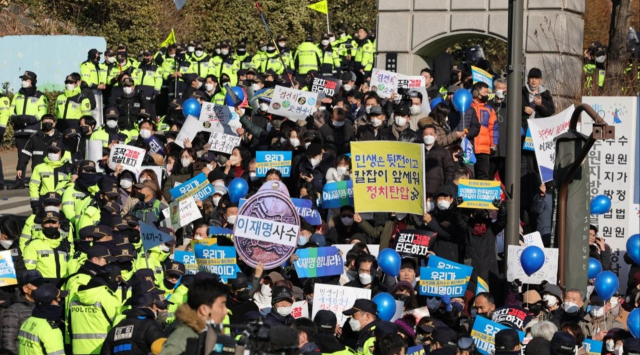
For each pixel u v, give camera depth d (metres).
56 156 24.97
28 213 27.86
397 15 32.56
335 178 21.22
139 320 13.05
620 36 32.03
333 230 20.75
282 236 17.47
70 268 17.27
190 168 24.45
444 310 17.33
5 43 47.34
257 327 9.63
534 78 23.59
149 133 26.11
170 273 17.75
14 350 14.94
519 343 13.76
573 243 18.62
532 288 18.66
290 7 53.88
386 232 20.25
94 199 20.38
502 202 19.03
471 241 19.31
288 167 22.94
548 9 31.06
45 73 47.00
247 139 26.94
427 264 18.86
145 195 20.98
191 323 9.77
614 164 20.47
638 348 13.70
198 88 34.50
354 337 14.77
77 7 51.91
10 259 15.45
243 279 15.76
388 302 15.59
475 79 25.91
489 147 23.78
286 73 35.06
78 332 15.05
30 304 15.20
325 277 18.69
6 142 40.81
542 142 21.53
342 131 23.77
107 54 38.06
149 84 37.31
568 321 15.90
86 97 32.78
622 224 20.44
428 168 20.98
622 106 20.44
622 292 20.38
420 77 25.84
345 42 38.88
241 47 39.25
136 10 51.75
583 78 32.22
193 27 54.22
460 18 31.92
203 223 20.05
